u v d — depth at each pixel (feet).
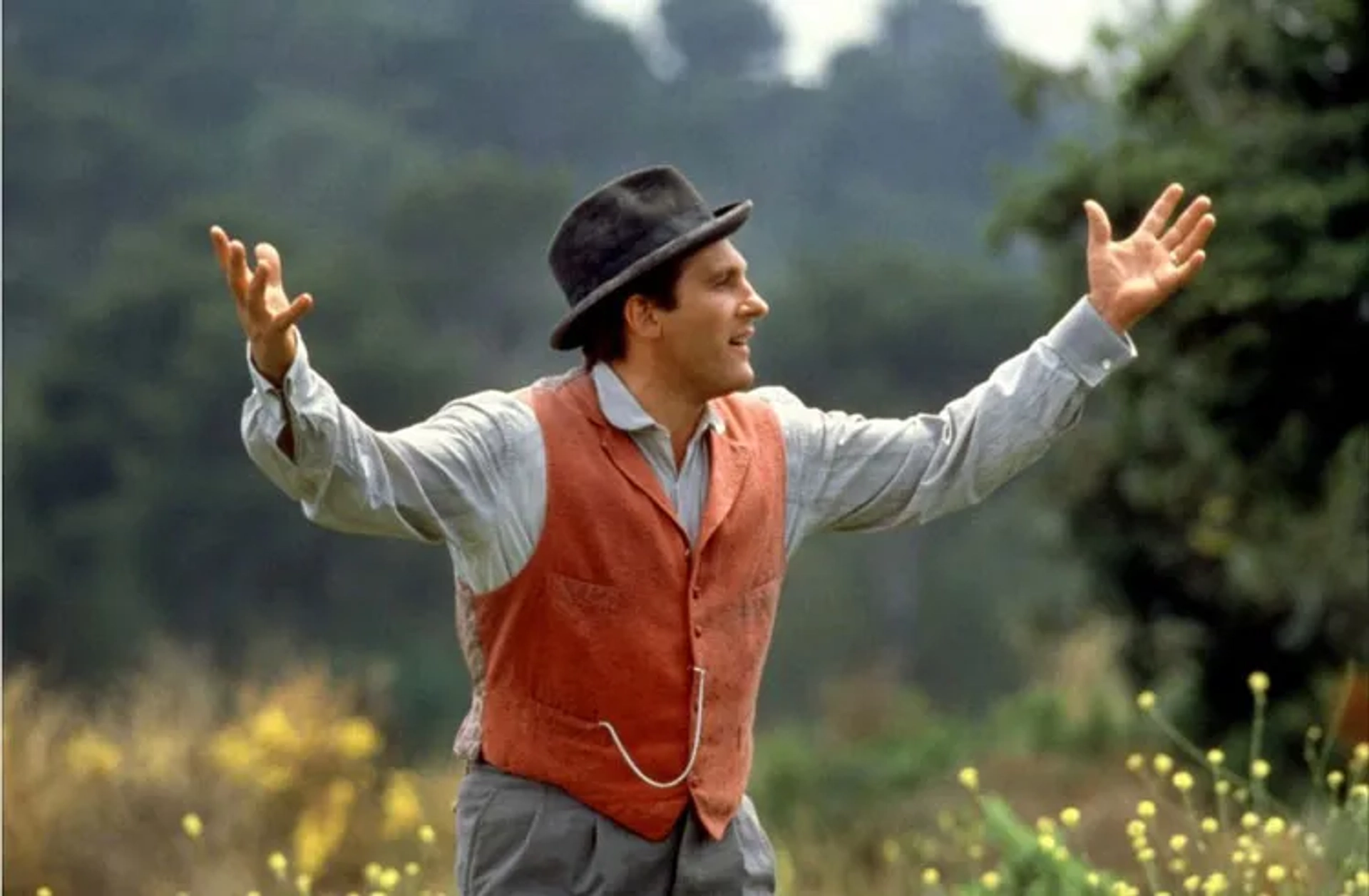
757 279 367.25
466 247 324.19
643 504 29.84
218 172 363.56
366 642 259.19
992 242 94.27
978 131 439.63
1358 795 44.32
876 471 31.35
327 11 410.72
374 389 281.95
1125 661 103.14
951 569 274.36
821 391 307.17
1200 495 93.56
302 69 407.44
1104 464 98.99
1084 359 31.12
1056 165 92.38
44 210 340.59
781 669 270.05
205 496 262.26
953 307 303.27
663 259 29.68
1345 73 85.92
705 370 29.99
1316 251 81.15
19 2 389.60
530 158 421.18
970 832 62.49
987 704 262.06
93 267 335.88
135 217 343.46
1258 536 87.97
